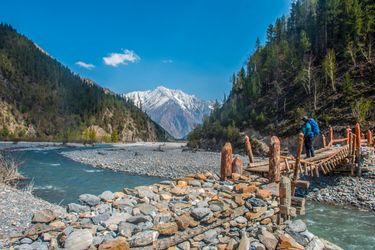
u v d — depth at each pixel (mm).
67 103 197125
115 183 31984
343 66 80938
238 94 122062
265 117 83188
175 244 7637
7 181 23969
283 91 92938
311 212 21031
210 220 8438
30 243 7059
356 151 27469
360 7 93000
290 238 9305
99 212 8148
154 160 52156
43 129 160500
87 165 48281
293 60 102375
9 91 169250
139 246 7051
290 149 64500
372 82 67750
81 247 6762
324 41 101188
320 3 115562
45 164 47500
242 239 8578
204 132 103875
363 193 23781
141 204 8531
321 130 61656
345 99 67250
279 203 10445
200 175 11516
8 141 115000
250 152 16219
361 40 84875
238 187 10266
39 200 16703
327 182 27281
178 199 9375
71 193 25375
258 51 131500
